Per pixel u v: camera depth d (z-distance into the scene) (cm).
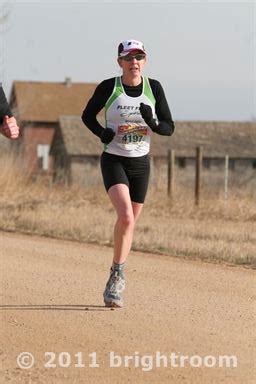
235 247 3119
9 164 5581
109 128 2062
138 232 3572
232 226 4031
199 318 2011
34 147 18262
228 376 1586
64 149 14825
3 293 2278
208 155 14638
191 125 15450
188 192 5897
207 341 1811
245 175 14638
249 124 15688
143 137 2089
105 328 1906
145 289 2347
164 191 5847
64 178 6431
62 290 2323
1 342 1797
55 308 2102
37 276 2533
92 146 14500
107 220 3972
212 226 3941
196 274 2605
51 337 1834
